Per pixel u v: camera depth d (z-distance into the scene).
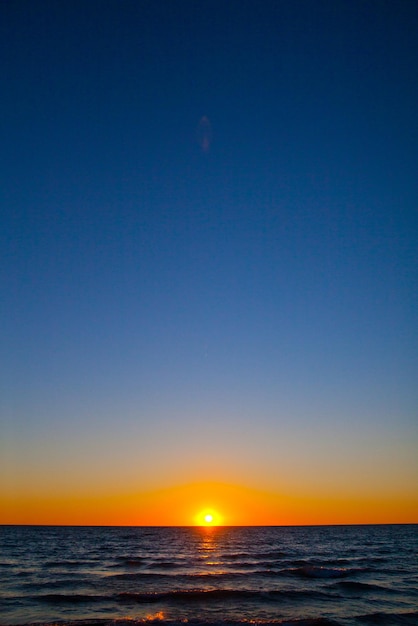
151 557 51.06
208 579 33.38
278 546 71.44
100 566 41.75
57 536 105.44
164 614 22.55
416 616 22.69
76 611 23.08
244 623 20.83
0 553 55.34
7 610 23.27
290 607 24.47
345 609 24.11
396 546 72.19
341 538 100.06
